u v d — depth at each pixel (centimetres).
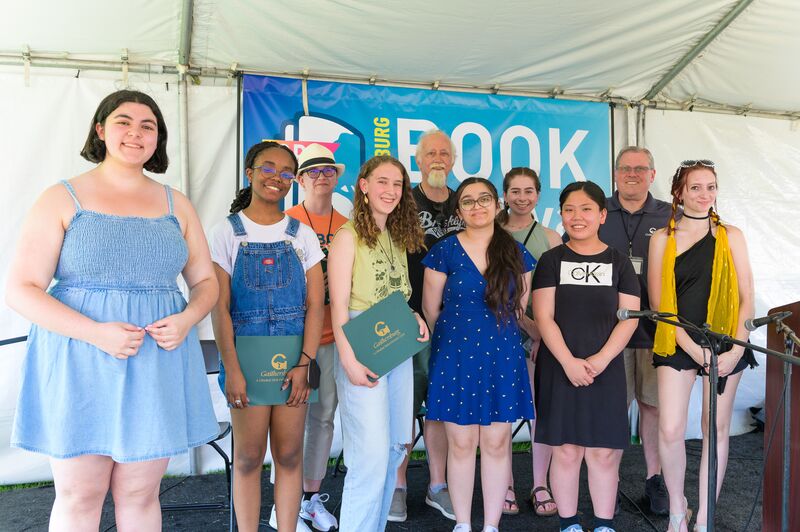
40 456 371
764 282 465
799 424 227
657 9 365
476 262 282
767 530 254
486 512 280
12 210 355
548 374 284
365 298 264
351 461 256
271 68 389
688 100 453
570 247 291
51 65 357
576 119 439
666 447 288
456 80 416
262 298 250
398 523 321
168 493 363
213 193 385
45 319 177
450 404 275
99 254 186
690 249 292
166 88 375
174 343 192
